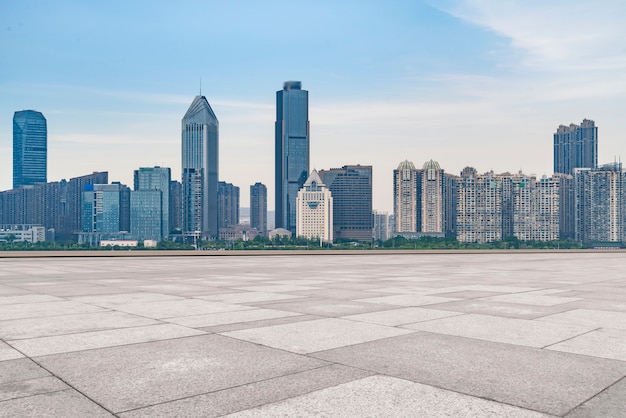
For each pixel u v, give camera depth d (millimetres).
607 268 33656
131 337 9078
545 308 12812
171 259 47000
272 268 31562
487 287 18547
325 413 5367
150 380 6504
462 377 6645
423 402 5695
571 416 5297
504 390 6121
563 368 7078
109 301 14031
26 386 6250
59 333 9422
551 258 56500
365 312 12023
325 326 10172
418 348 8258
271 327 10055
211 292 16469
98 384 6332
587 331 9719
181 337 9086
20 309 12461
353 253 67562
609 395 5941
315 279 22219
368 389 6148
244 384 6348
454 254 74812
